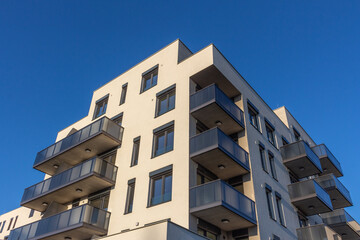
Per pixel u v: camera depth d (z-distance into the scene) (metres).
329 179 24.45
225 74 18.69
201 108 16.41
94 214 16.59
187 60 19.36
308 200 20.00
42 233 17.83
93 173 17.58
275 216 17.44
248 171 16.67
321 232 17.73
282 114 27.73
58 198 20.83
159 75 20.58
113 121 21.00
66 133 26.70
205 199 13.57
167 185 15.50
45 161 22.67
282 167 21.89
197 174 15.80
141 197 16.09
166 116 18.03
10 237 20.03
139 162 17.64
